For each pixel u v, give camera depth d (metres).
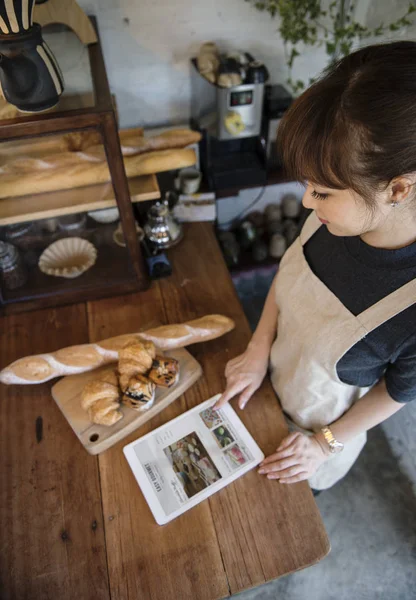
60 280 1.22
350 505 1.62
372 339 0.73
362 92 0.46
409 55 0.46
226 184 1.60
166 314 1.19
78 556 0.81
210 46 1.38
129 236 1.13
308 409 0.98
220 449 0.92
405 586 1.46
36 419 0.99
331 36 1.49
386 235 0.63
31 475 0.91
